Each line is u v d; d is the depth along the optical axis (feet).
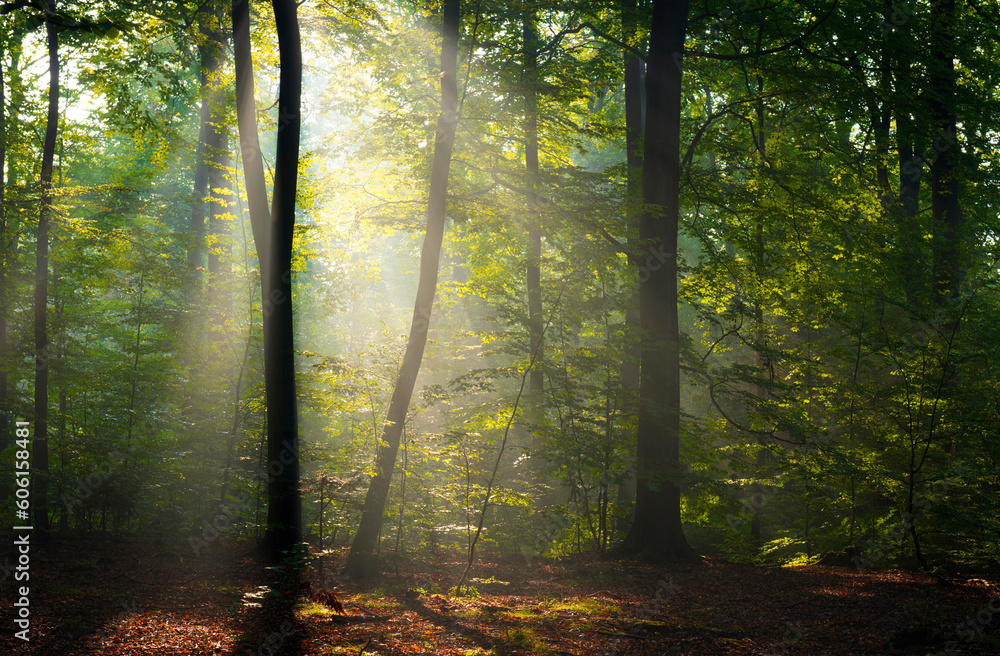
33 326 50.88
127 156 80.64
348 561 36.50
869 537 44.57
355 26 45.96
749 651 24.41
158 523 45.68
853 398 46.80
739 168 55.11
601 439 46.44
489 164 49.62
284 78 37.65
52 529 47.37
